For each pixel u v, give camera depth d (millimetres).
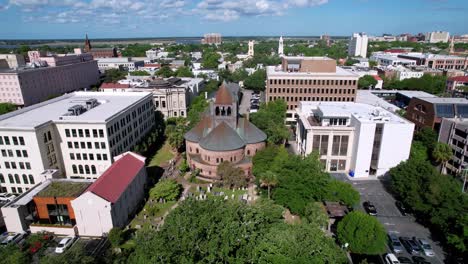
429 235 67500
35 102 184500
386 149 91750
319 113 102125
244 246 49406
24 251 56969
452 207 62781
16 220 66312
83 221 65438
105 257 53781
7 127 82062
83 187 72312
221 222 50500
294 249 48062
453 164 94625
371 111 102938
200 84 195250
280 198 72188
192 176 91250
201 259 46281
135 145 113062
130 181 74562
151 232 50125
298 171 74438
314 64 152500
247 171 91438
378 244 57031
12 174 87062
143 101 122125
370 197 83812
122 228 69750
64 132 90938
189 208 53656
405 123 89375
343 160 98188
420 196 69938
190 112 144125
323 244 50188
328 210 71938
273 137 105688
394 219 73562
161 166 103000
